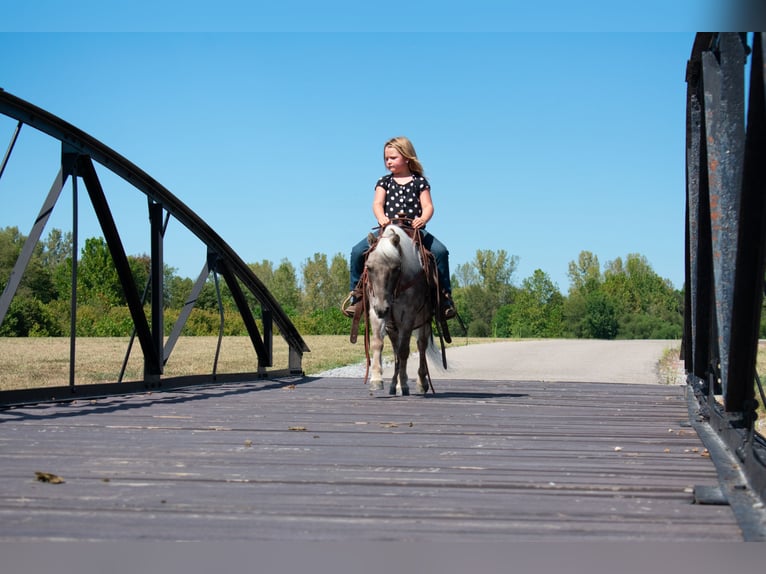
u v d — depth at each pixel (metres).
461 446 4.68
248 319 10.61
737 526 2.80
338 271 98.38
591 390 9.30
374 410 6.83
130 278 8.16
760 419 7.11
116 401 7.52
